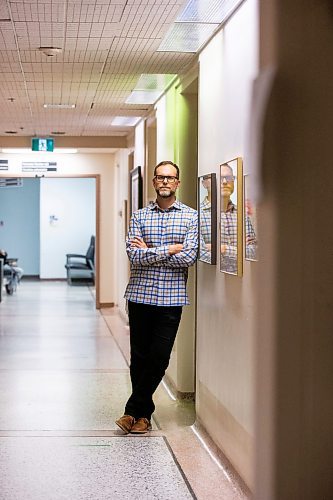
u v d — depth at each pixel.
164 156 7.45
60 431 5.43
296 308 1.81
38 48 5.57
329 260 2.04
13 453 4.87
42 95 7.90
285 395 1.85
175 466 4.64
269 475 1.88
